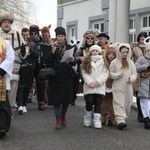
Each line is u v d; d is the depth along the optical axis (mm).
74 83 7754
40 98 10359
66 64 7551
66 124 8305
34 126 8031
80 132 7504
